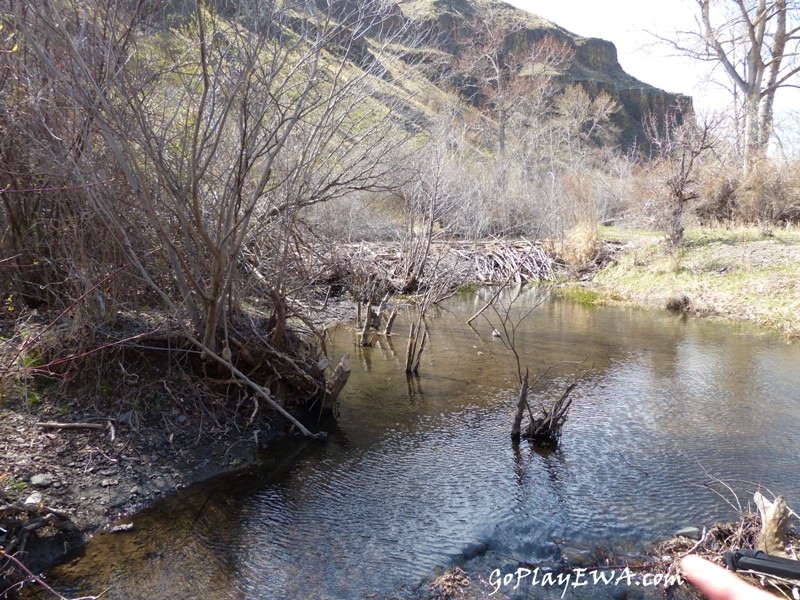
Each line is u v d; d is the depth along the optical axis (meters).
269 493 5.25
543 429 6.52
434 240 16.20
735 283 15.18
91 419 5.45
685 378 8.94
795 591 3.28
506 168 26.91
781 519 4.46
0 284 6.15
